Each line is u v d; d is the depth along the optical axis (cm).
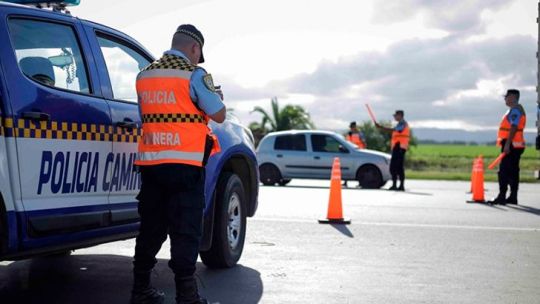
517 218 1154
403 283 634
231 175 684
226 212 667
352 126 2455
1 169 446
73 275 646
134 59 614
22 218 459
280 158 2117
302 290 599
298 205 1336
